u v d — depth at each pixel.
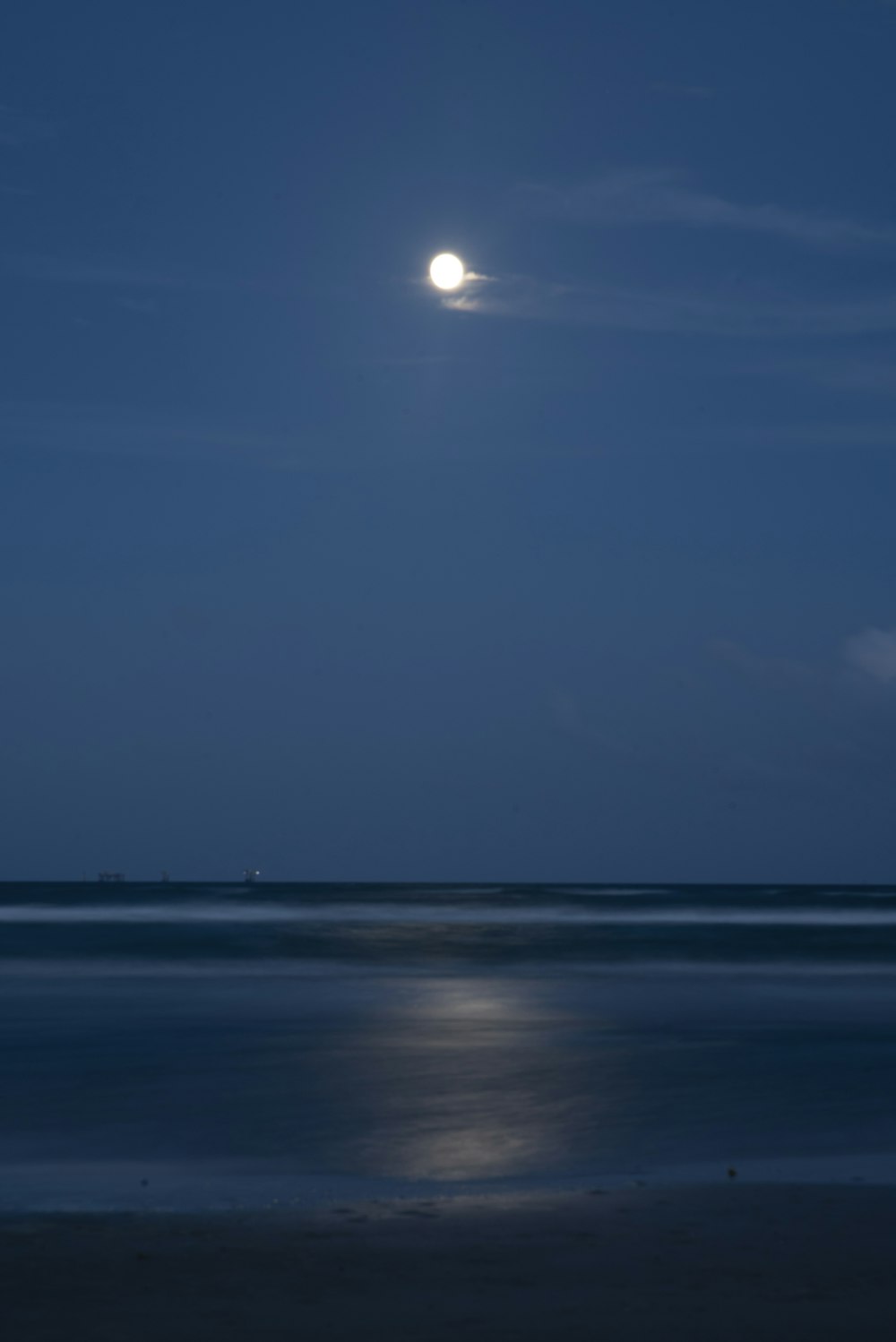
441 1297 7.39
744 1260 8.19
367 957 40.59
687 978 33.09
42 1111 14.21
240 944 45.84
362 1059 18.02
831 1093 15.43
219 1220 9.40
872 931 60.22
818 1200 10.04
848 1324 6.86
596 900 113.69
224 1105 14.53
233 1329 6.78
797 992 29.31
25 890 135.12
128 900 97.69
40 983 30.67
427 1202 9.98
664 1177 11.20
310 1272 7.94
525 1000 27.03
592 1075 16.66
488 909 91.94
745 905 105.00
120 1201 10.24
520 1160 11.92
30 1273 7.93
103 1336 6.67
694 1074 16.80
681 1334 6.70
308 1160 11.90
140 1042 19.84
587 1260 8.20
